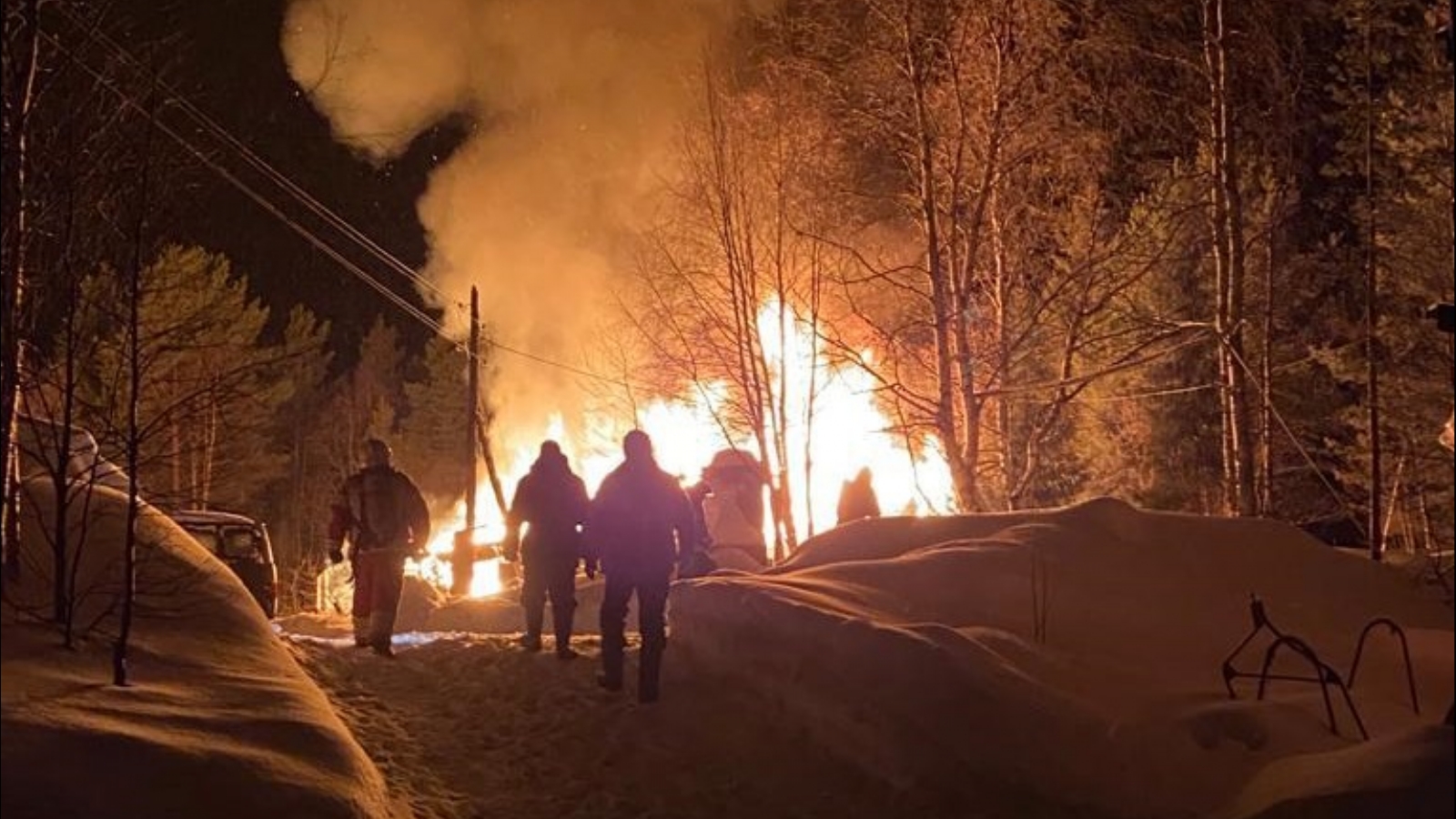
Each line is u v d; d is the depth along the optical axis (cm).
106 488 886
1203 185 2394
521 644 1184
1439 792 553
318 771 641
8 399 700
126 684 666
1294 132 2436
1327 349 2236
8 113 708
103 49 801
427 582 2548
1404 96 1902
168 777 590
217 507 1042
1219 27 2111
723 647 946
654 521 957
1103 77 2367
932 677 753
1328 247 2539
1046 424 2384
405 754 840
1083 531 1018
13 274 702
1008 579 938
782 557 2597
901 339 2689
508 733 909
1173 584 966
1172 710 749
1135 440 2888
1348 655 863
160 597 779
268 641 793
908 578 951
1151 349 2703
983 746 723
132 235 788
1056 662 810
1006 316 2520
